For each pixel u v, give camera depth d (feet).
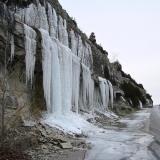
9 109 46.42
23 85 54.34
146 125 83.82
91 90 98.48
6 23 50.37
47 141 45.37
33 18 62.34
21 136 42.50
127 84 192.13
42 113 58.23
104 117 100.58
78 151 43.06
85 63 98.99
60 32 76.74
